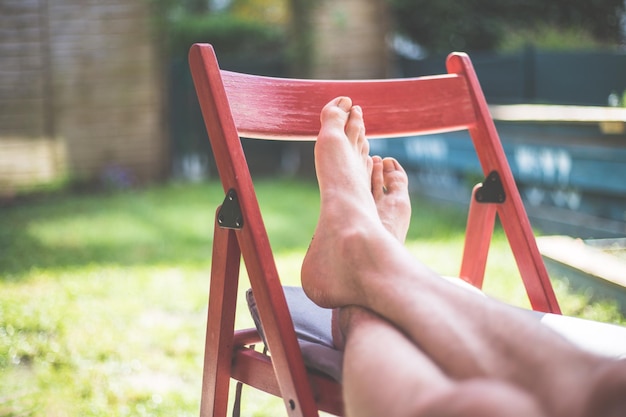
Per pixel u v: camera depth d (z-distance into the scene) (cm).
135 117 684
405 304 103
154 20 679
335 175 134
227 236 134
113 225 506
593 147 409
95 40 662
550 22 945
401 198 154
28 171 649
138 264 394
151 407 208
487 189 166
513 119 337
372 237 117
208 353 140
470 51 896
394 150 625
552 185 452
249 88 141
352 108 149
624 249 307
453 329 96
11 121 640
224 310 137
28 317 291
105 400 214
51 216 545
